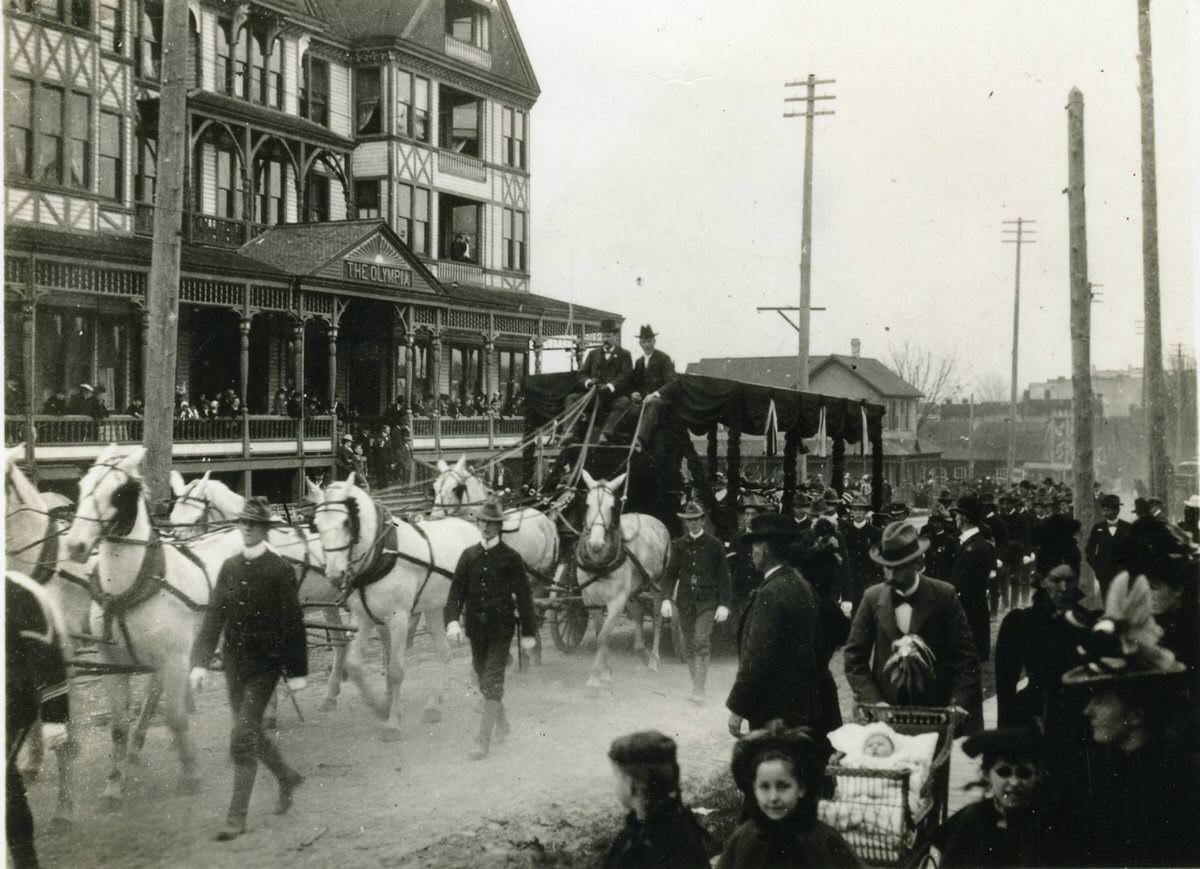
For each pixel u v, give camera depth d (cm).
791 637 641
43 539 927
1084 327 1659
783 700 634
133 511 820
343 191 3569
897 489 5178
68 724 755
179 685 825
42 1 2430
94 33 2533
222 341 3027
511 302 3766
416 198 3803
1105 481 5931
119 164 2655
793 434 1636
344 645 1088
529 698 1149
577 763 904
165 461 1309
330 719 1056
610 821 771
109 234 2544
